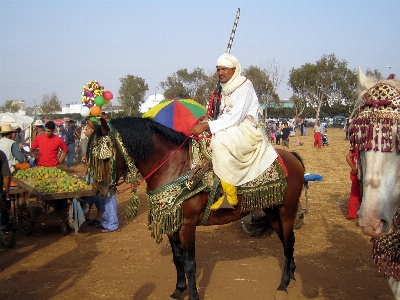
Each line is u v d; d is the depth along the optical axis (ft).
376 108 8.80
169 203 15.03
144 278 19.02
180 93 148.56
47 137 30.53
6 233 23.70
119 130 15.25
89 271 19.90
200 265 20.59
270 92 155.74
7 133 28.25
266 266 20.38
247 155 15.67
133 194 16.03
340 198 37.27
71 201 25.95
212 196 15.29
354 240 24.48
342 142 110.42
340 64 181.27
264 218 19.35
